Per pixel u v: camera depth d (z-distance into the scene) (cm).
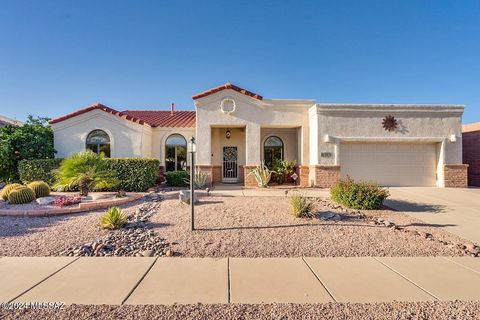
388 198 1298
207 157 1720
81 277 504
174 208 1030
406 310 407
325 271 539
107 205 1111
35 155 1675
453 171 1606
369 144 1656
